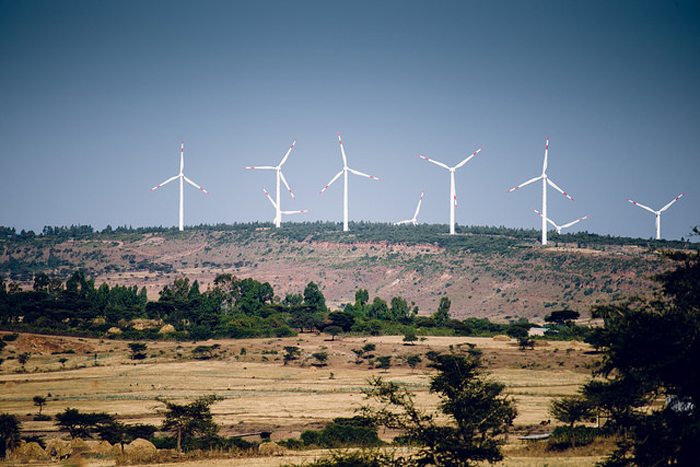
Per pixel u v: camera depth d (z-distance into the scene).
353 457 159.25
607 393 145.00
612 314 141.38
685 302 138.50
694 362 128.88
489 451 159.88
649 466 129.00
